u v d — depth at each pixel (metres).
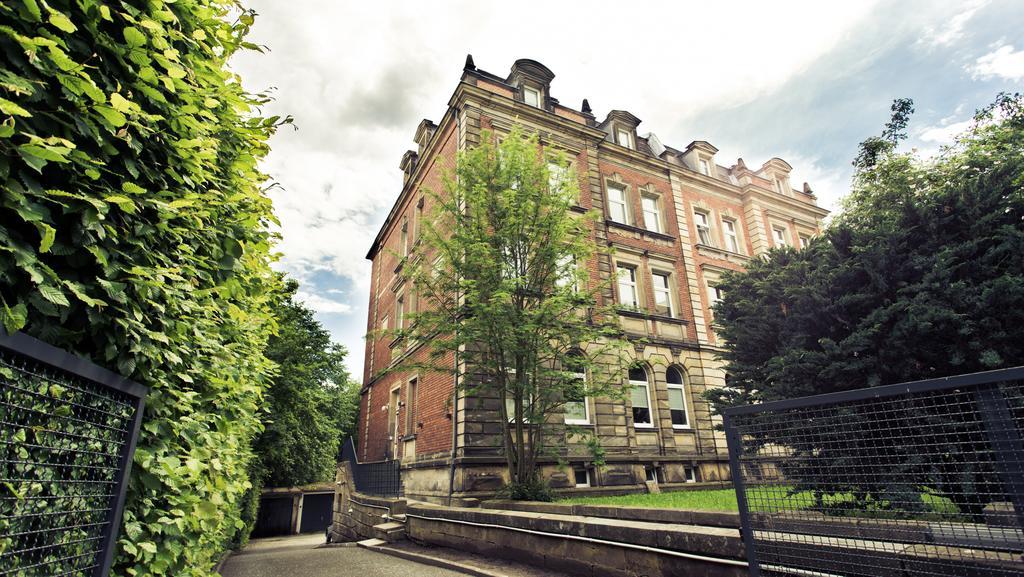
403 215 22.12
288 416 19.39
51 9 1.67
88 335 1.98
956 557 2.58
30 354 1.37
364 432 23.75
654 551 4.92
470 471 11.52
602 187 18.33
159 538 2.33
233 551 11.95
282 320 19.11
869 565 2.84
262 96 3.60
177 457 2.48
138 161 2.29
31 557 1.52
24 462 1.46
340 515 17.78
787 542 3.18
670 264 18.86
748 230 22.55
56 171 1.84
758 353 8.88
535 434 10.78
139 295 2.08
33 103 1.78
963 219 6.70
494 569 6.63
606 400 14.66
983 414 2.44
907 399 2.72
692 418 16.69
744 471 3.39
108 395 1.85
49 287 1.60
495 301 9.53
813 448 3.12
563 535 6.18
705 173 22.61
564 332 10.51
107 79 2.12
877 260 6.92
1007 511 2.41
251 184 3.64
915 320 6.09
